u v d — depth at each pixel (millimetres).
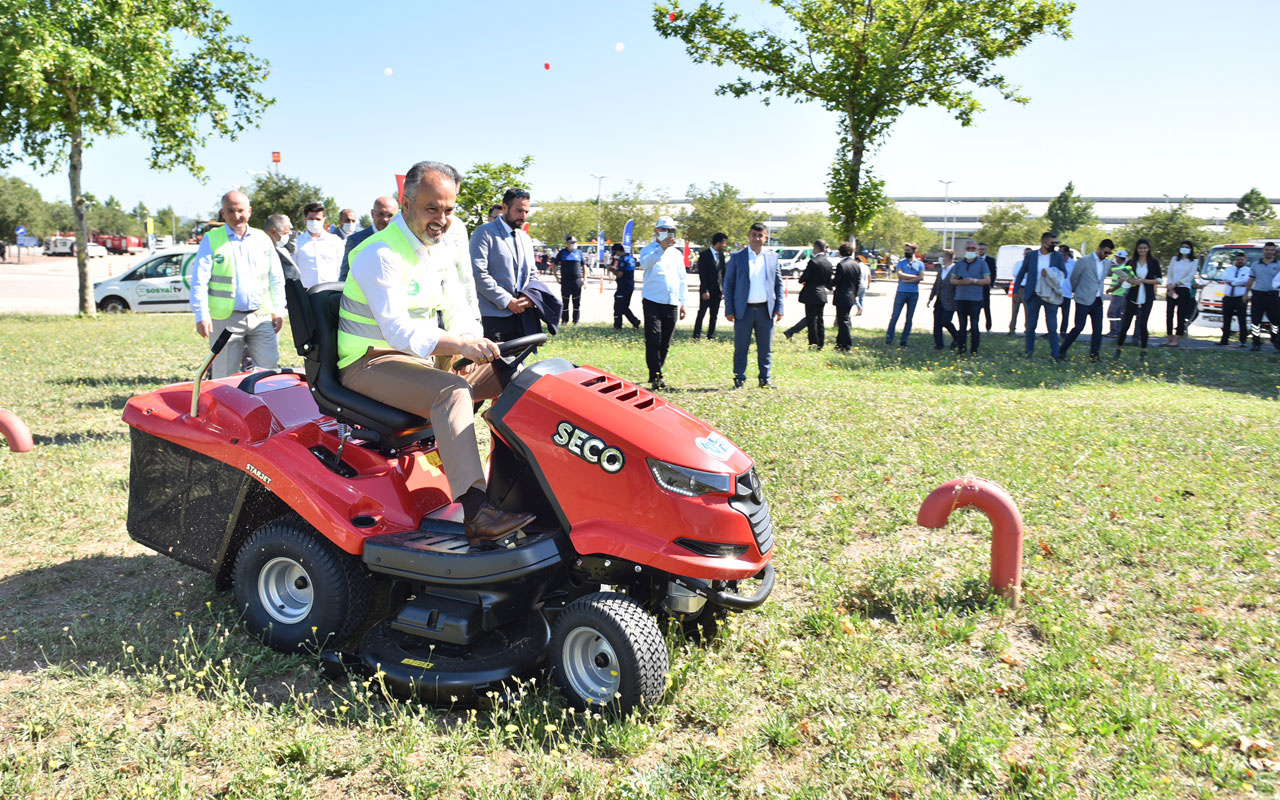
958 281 15688
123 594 4770
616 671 3588
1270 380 13242
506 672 3688
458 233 4559
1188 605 4746
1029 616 4641
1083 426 8828
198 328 7848
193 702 3689
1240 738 3508
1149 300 16141
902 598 4836
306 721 3521
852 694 3820
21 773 3148
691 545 3613
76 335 15492
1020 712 3703
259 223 43625
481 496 3838
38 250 84750
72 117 17047
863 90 17969
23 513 5844
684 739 3555
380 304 3988
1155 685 3932
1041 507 6285
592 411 3740
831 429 8453
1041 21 17328
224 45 18641
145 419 4621
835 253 53969
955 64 18141
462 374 4457
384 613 4465
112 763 3268
